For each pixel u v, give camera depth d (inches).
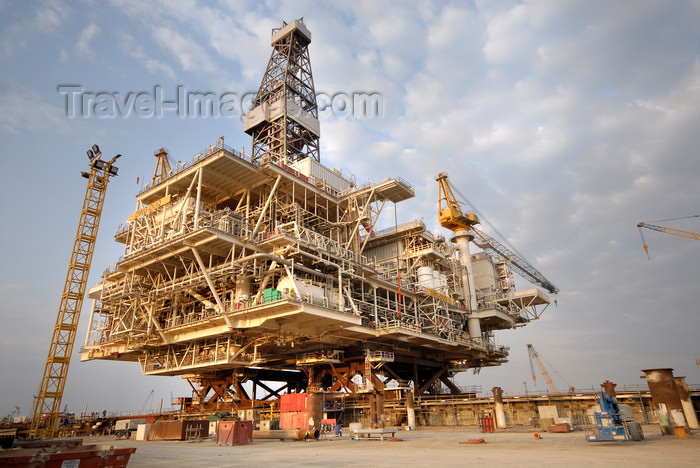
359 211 2301.9
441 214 2984.7
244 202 2245.3
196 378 2522.1
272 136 2704.2
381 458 784.9
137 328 2170.3
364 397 2106.3
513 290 3324.3
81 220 2470.5
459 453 826.8
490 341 3093.0
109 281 2434.8
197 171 1934.1
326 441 1275.8
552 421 1386.6
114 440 1603.1
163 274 2212.1
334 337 2127.2
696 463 606.9
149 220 2194.9
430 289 2484.0
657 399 1042.1
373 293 2301.9
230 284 1980.8
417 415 2041.1
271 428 1646.2
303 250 1910.7
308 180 2182.6
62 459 488.4
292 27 2960.1
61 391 2239.2
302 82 2950.3
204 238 1835.6
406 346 2578.7
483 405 1921.8
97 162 2566.4
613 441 920.3
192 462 796.6
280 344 1966.0
